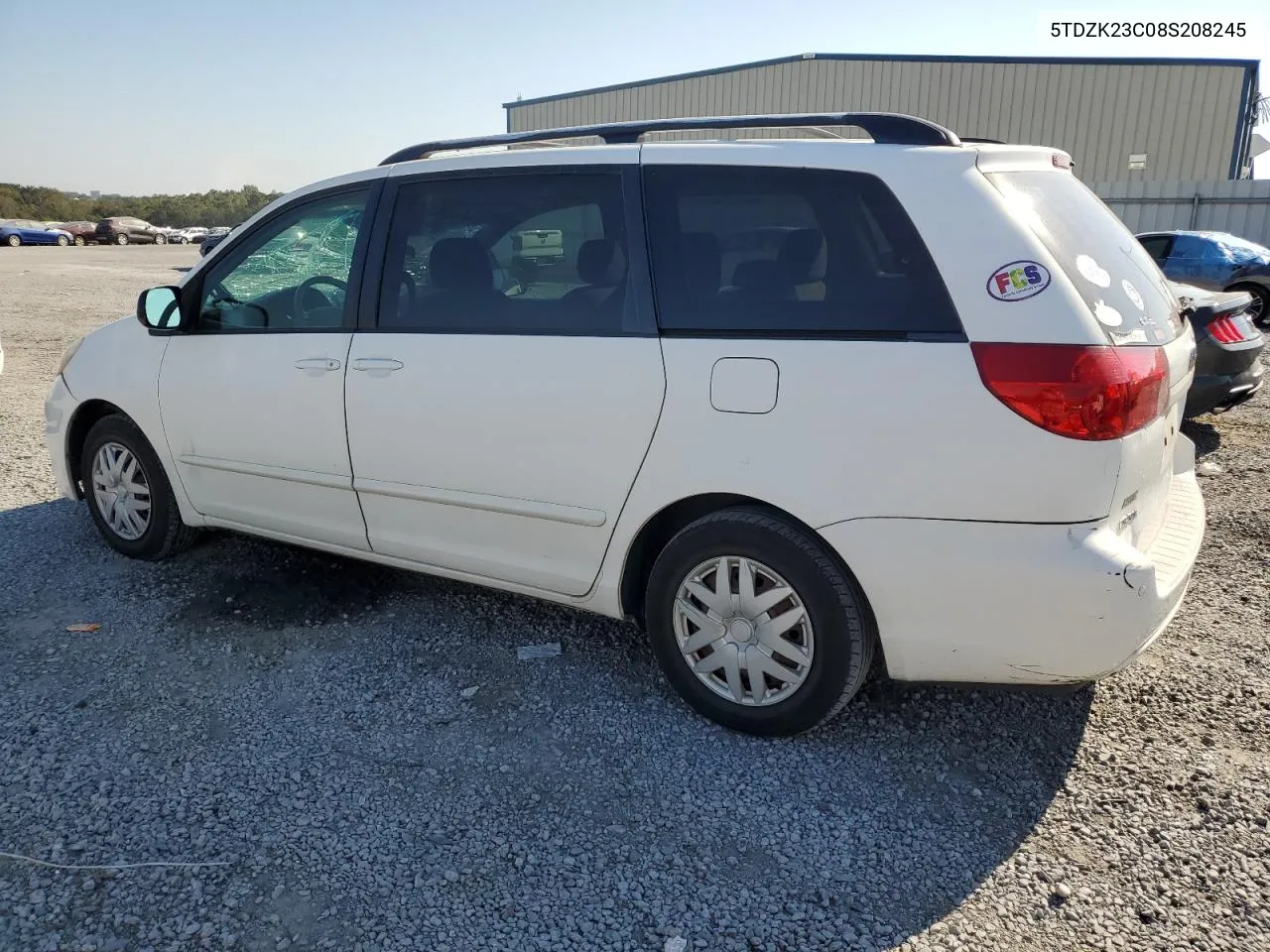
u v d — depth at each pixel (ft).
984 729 10.49
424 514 11.89
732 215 9.78
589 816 9.07
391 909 7.87
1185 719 10.61
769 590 9.82
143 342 14.39
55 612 13.25
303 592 13.94
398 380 11.57
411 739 10.31
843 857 8.54
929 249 8.87
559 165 10.81
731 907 7.94
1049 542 8.49
